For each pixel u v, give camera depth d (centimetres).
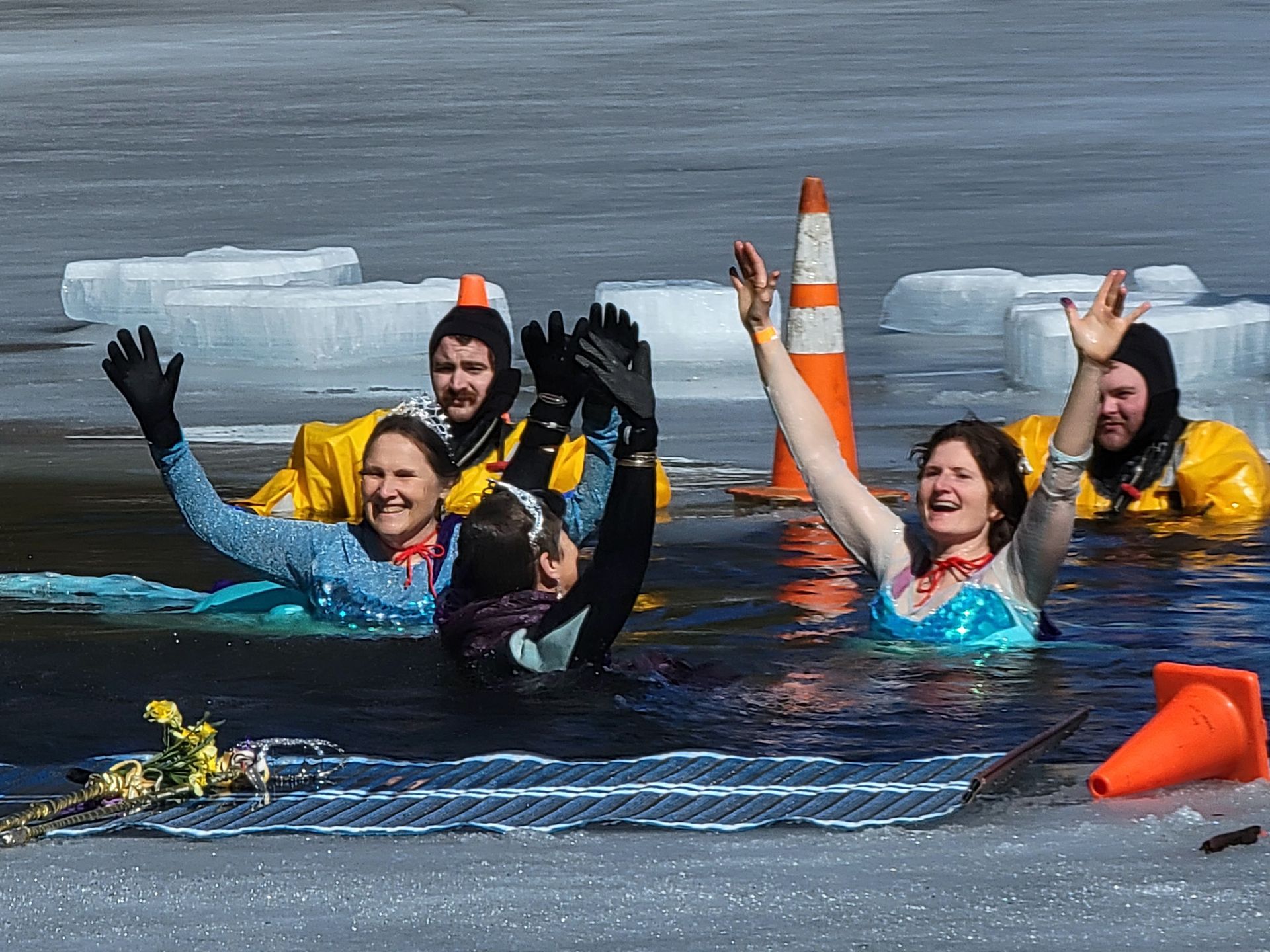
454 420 925
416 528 805
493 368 923
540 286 2047
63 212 2795
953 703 681
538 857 517
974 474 766
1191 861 504
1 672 727
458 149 3438
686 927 464
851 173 3083
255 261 1953
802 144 3456
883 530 795
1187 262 2172
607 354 690
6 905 483
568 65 4859
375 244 2430
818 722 659
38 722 663
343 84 4503
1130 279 1981
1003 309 1805
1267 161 3159
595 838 535
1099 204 2723
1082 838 525
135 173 3197
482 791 577
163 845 530
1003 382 1533
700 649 757
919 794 567
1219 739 568
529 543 739
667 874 502
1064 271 2139
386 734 649
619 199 2820
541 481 827
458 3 6494
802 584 873
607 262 2230
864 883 493
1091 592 848
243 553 823
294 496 1007
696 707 676
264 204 2847
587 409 846
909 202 2777
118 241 2514
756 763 600
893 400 1453
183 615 812
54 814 553
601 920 469
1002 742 636
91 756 625
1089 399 720
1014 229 2494
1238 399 1427
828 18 5909
